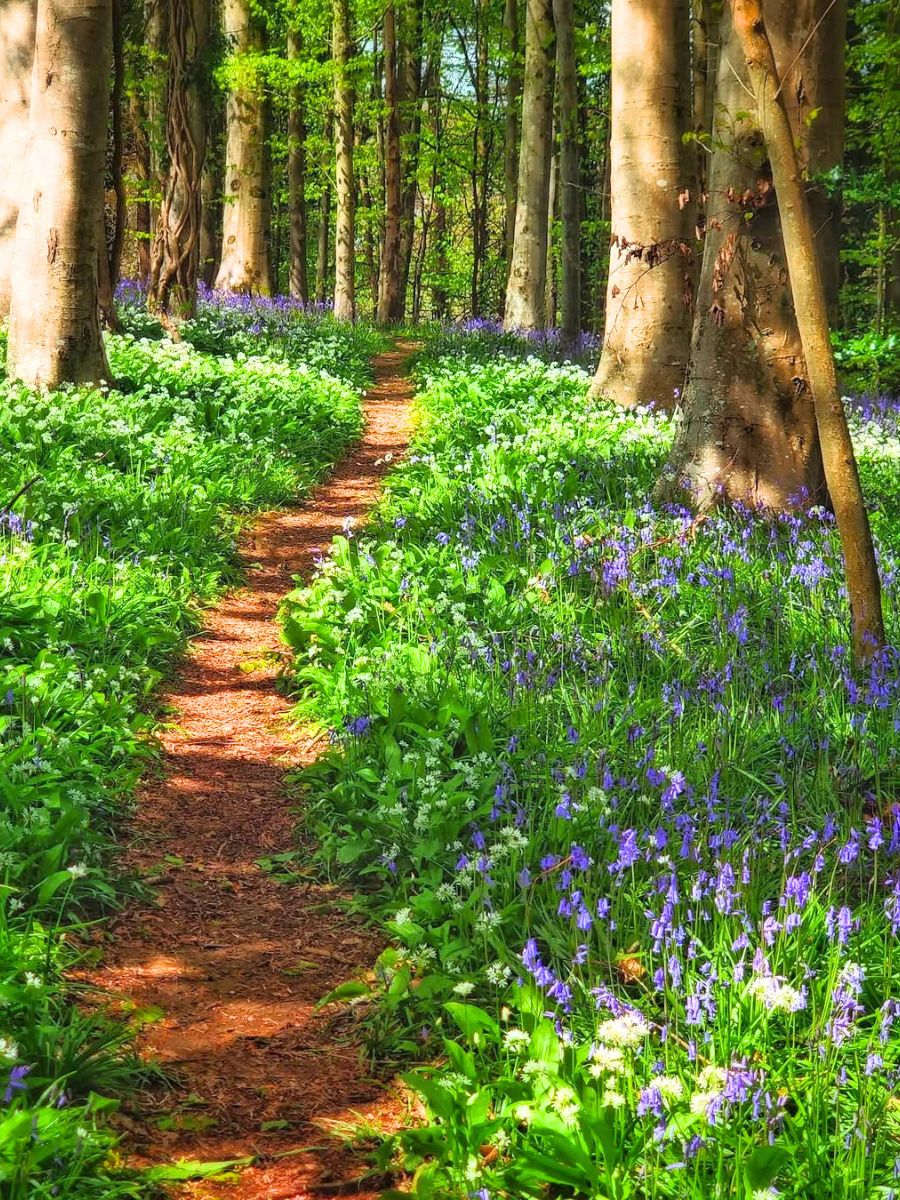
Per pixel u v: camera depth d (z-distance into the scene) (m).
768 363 9.34
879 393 19.12
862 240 22.16
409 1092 3.55
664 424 13.56
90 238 13.02
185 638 7.90
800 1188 2.88
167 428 12.57
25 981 3.71
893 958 3.86
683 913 4.07
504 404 15.52
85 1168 3.03
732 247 9.31
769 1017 3.47
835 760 5.46
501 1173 2.97
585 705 5.89
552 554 8.26
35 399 11.98
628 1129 3.08
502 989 3.87
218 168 37.88
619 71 14.45
